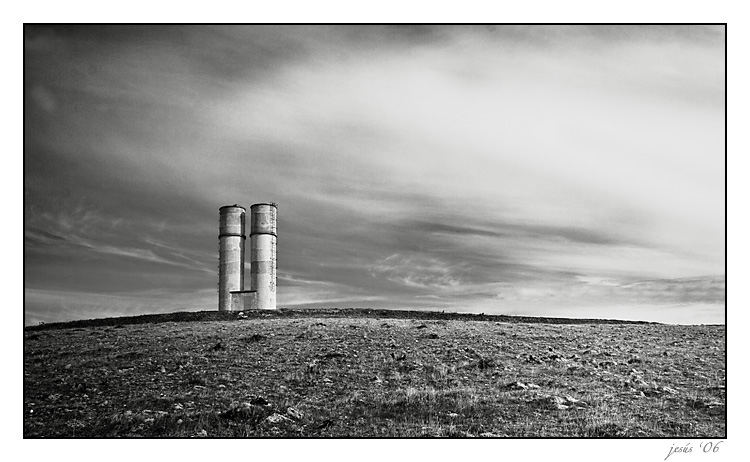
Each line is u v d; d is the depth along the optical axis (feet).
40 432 90.43
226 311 190.70
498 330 154.51
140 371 116.98
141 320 177.17
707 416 94.22
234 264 196.13
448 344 135.23
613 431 87.30
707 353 132.36
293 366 117.80
